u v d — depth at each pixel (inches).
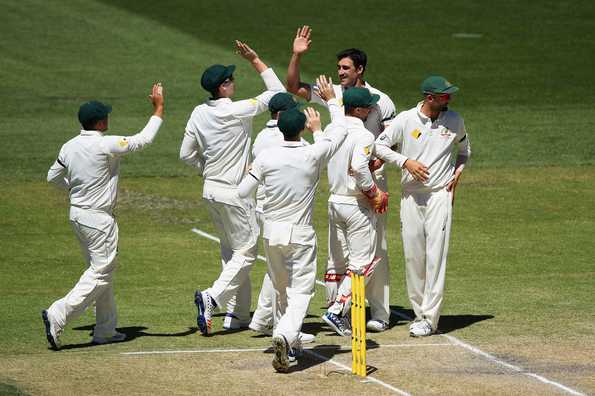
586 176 2878.9
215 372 1347.2
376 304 1595.7
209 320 1534.2
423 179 1507.1
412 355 1433.3
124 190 2743.6
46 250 2182.6
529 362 1395.2
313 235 1397.6
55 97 3730.3
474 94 3863.2
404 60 4318.4
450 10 5098.4
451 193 1547.7
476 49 4485.7
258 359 1413.6
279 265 1402.6
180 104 3683.6
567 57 4377.5
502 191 2723.9
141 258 2121.1
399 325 1627.7
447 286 1883.6
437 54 4411.9
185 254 2160.4
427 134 1524.4
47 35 4532.5
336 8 5113.2
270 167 1375.5
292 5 5157.5
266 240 1389.0
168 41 4542.3
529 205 2586.1
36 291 1870.1
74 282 1942.7
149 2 5172.2
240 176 1579.7
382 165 1594.5
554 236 2293.3
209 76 1581.0
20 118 3464.6
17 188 2719.0
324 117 3572.8
